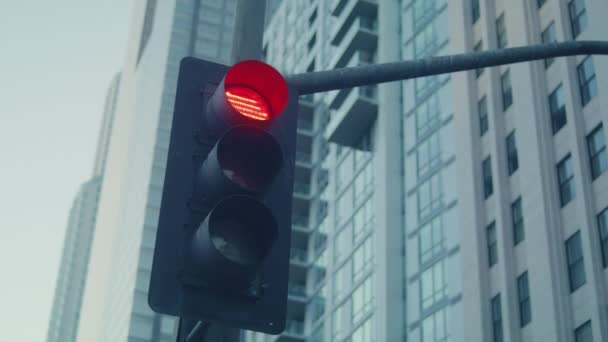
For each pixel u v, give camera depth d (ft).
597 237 103.40
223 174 15.37
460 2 148.66
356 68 19.49
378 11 187.32
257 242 15.43
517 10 130.72
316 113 212.02
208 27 364.99
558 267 106.93
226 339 17.39
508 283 114.73
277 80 16.72
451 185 140.15
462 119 137.69
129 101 437.99
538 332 106.42
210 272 15.11
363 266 162.30
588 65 113.39
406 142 161.17
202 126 16.75
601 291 99.76
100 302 366.02
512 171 123.03
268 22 330.75
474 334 118.32
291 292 185.78
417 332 137.69
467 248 126.00
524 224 115.34
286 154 16.79
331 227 184.65
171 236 15.55
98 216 467.11
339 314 167.53
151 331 273.33
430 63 20.49
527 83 122.72
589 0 115.55
